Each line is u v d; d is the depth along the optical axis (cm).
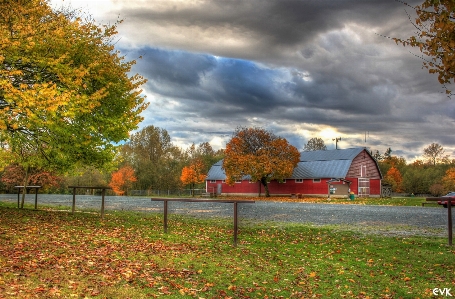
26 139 1579
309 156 6225
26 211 2044
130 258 948
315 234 1559
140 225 1652
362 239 1448
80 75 1387
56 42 1384
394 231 1669
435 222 2034
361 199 4872
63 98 1244
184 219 2006
